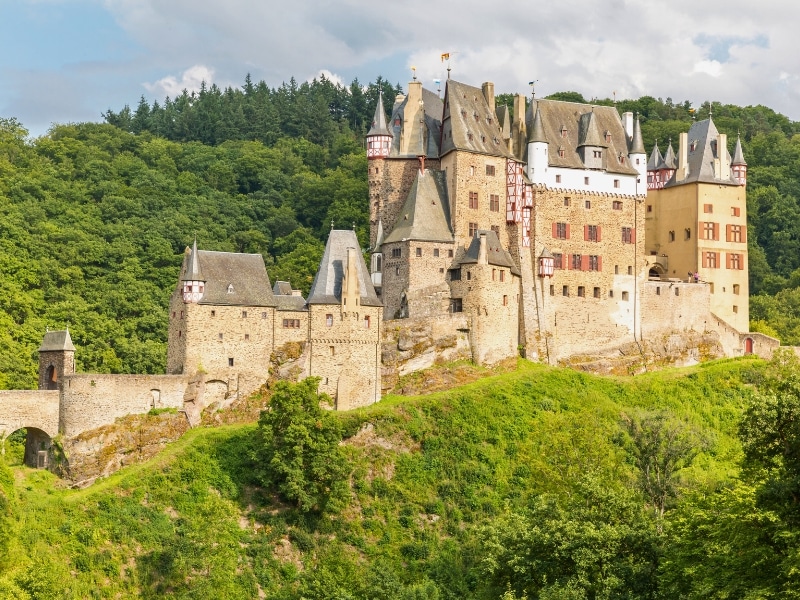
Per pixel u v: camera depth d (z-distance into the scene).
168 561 106.19
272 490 115.00
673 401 136.50
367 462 118.75
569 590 80.25
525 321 140.62
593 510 89.94
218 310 123.81
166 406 120.06
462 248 137.75
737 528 74.25
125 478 112.50
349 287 128.00
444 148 141.88
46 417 115.94
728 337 152.38
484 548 93.88
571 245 145.12
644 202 149.62
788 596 68.94
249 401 123.75
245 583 106.62
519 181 142.62
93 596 102.56
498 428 124.25
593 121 149.00
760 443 75.38
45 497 110.56
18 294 172.00
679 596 77.06
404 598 101.56
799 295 193.12
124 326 175.88
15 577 97.88
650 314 148.00
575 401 131.25
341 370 126.94
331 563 110.12
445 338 133.00
